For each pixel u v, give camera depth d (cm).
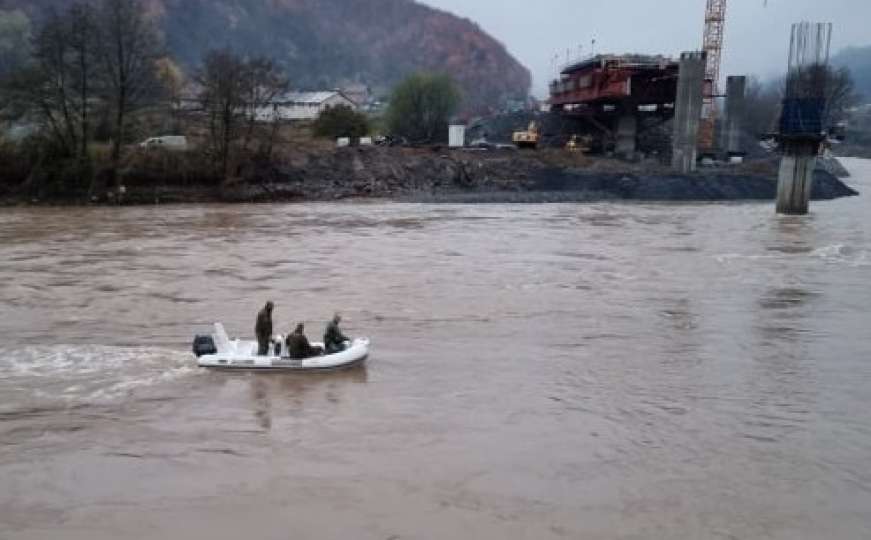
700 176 9500
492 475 1712
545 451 1847
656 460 1805
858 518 1540
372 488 1644
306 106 13975
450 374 2445
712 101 13438
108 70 8444
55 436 1908
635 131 11575
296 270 4197
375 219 6731
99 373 2398
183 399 2177
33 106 8231
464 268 4338
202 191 8250
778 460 1814
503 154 10169
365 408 2125
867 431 2005
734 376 2462
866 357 2691
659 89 11106
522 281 3988
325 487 1648
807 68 7831
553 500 1599
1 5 18450
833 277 4159
